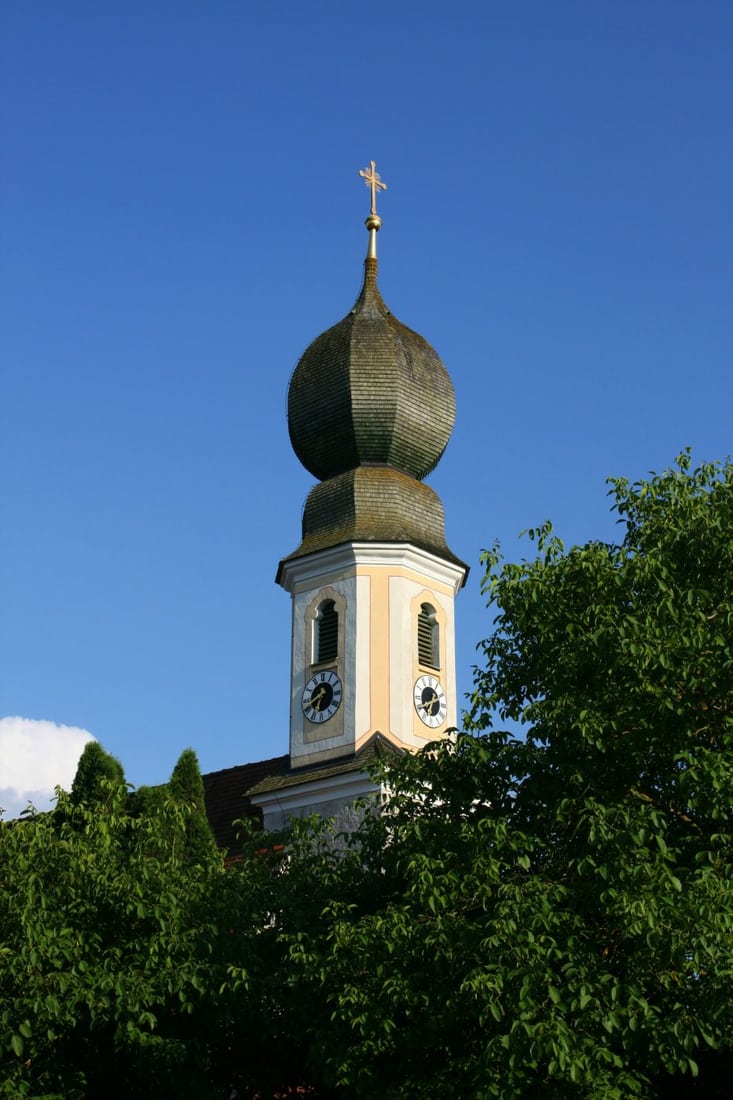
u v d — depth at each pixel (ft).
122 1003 89.15
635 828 78.89
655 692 83.92
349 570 167.22
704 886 76.28
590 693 87.20
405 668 164.04
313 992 89.66
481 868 82.94
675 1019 77.15
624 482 97.71
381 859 98.84
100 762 138.92
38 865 95.66
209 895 99.66
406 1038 82.48
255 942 95.40
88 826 99.66
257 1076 96.17
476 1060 78.95
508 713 93.45
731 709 85.40
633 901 75.82
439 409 177.99
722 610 87.25
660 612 86.17
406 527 169.99
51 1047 93.04
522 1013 74.33
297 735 165.27
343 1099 89.45
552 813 85.40
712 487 95.91
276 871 104.27
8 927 91.50
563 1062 73.00
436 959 80.23
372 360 175.11
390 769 99.19
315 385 176.35
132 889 93.91
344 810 156.97
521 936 77.15
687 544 90.53
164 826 104.63
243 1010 91.76
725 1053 85.97
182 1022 94.84
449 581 172.04
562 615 90.48
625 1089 78.07
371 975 85.10
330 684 164.45
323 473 178.40
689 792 82.23
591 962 78.43
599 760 86.84
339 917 93.86
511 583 92.89
